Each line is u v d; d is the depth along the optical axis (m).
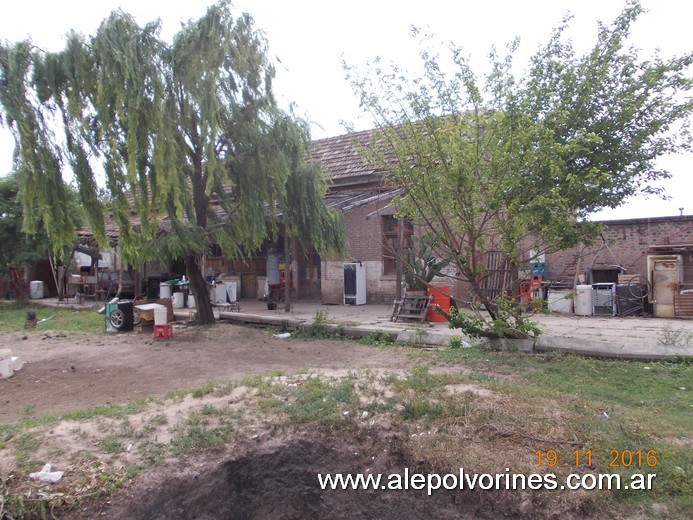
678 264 12.20
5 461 4.54
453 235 7.90
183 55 10.18
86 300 20.38
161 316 11.27
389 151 8.27
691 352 7.17
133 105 9.30
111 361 8.84
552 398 5.63
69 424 5.33
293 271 17.44
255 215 11.19
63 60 9.12
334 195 15.54
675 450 4.36
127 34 9.46
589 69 7.61
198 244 10.98
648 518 3.69
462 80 7.64
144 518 4.31
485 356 7.84
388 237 15.30
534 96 7.70
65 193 9.59
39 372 8.11
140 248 10.64
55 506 4.11
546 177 7.25
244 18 11.07
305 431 5.25
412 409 5.29
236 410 5.59
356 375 6.68
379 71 9.70
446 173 7.29
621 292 12.73
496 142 7.11
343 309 14.39
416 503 4.61
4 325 13.98
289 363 8.36
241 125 11.16
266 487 5.02
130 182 9.31
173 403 5.93
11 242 18.55
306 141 12.35
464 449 4.67
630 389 6.18
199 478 4.68
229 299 15.87
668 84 7.45
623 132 7.63
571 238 7.32
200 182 11.62
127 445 4.86
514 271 9.20
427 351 8.59
